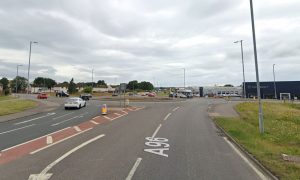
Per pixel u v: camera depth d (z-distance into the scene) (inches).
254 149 469.4
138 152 448.8
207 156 426.3
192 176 317.4
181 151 461.7
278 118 1120.8
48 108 1523.1
